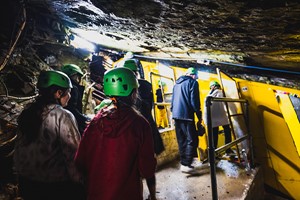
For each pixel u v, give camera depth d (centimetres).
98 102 676
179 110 409
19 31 303
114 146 167
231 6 224
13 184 267
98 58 840
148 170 171
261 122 619
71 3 306
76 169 194
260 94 623
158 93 783
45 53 428
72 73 300
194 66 761
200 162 477
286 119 634
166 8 255
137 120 173
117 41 560
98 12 326
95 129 177
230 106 577
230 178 400
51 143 190
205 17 270
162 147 331
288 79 670
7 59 298
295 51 393
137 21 334
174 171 427
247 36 336
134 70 305
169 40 445
